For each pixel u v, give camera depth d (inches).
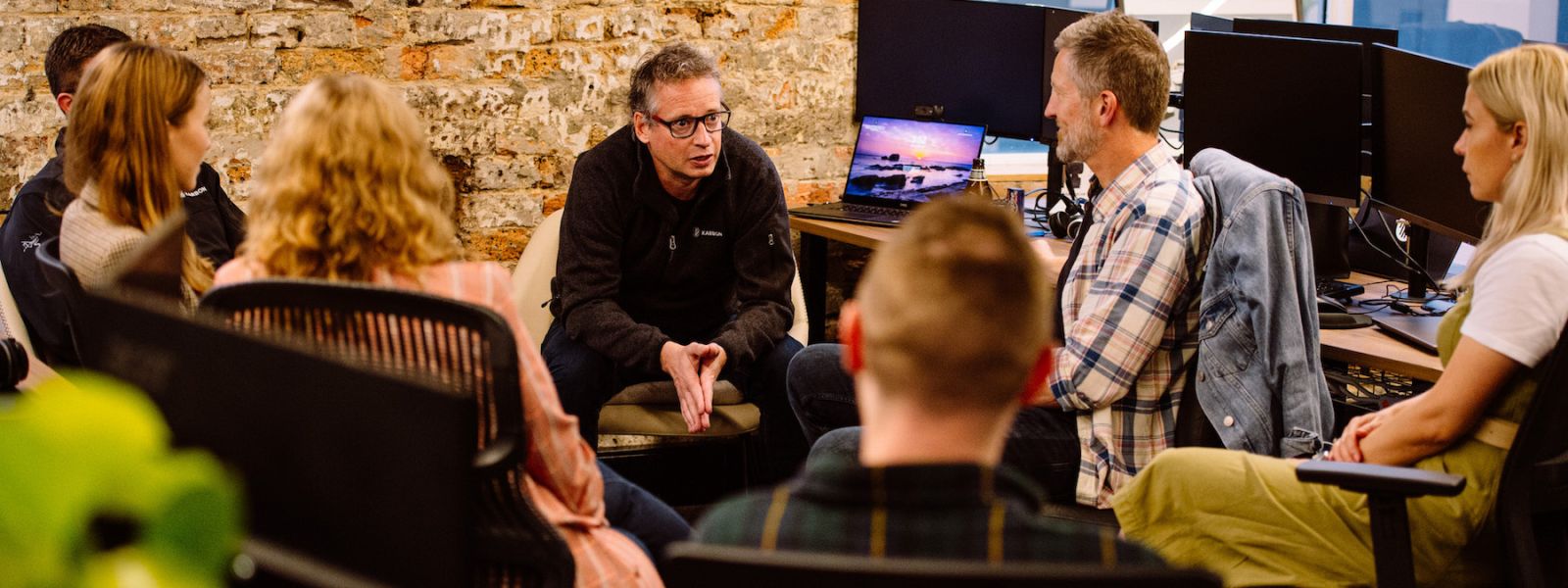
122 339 47.4
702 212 118.8
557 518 62.7
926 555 37.5
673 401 121.2
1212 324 85.0
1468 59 197.8
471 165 139.1
